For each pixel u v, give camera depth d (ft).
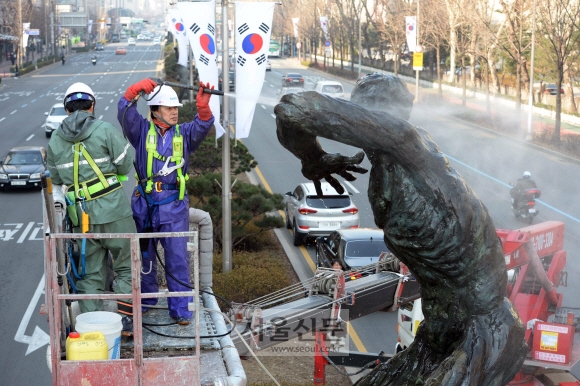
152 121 18.61
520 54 126.41
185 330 18.45
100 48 477.77
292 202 72.54
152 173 18.39
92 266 17.44
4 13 308.81
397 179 14.71
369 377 16.92
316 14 288.30
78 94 17.26
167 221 18.47
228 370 16.20
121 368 14.87
